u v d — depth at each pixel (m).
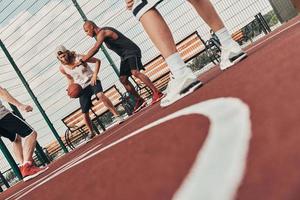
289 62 1.53
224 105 1.35
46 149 9.71
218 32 2.80
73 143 9.59
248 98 1.28
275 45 2.61
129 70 5.96
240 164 0.71
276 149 0.71
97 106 9.32
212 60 8.85
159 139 1.37
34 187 2.82
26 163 4.43
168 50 2.51
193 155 0.94
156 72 9.30
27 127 4.43
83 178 1.57
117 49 5.76
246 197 0.59
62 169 3.02
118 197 0.96
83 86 6.52
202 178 0.73
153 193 0.82
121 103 8.88
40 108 8.91
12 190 4.83
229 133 0.96
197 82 2.54
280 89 1.17
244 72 1.97
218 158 0.80
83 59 5.66
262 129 0.86
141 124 2.44
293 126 0.78
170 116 1.81
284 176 0.59
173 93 2.53
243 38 9.75
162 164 1.02
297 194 0.53
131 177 1.08
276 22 9.88
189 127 1.27
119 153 1.62
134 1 2.53
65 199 1.33
